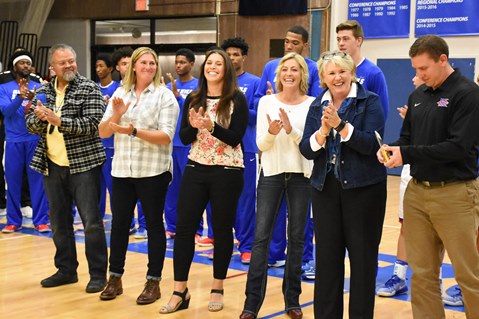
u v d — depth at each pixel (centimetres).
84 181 480
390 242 671
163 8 1312
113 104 438
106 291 467
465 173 351
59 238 500
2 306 450
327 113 346
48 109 452
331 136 363
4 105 696
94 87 481
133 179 456
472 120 338
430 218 359
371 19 1163
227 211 434
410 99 376
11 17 1441
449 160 340
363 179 354
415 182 366
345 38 492
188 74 662
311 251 543
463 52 1095
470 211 351
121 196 464
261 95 552
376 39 1169
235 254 610
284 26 1197
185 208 436
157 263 464
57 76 487
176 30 1327
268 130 418
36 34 1391
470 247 352
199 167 434
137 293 483
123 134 452
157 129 456
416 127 362
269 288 499
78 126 462
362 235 358
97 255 489
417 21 1128
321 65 378
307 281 519
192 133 434
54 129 481
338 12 1179
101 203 705
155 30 1353
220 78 434
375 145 351
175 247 443
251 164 570
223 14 1257
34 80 725
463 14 1090
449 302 466
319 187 364
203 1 1270
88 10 1390
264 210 430
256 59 1228
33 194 706
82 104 473
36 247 630
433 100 355
